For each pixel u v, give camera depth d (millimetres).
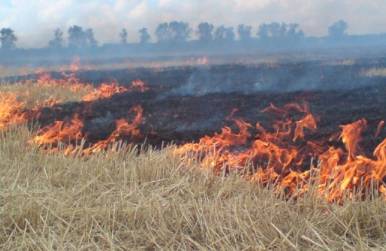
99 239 3500
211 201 4094
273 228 3451
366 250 3121
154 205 3900
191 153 5766
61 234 3516
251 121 7875
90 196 4238
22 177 4812
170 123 8102
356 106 8562
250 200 3979
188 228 3635
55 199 4074
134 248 3396
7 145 5898
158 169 4875
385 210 3648
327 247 3135
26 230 3664
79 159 5531
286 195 4352
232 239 3377
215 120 8094
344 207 3746
